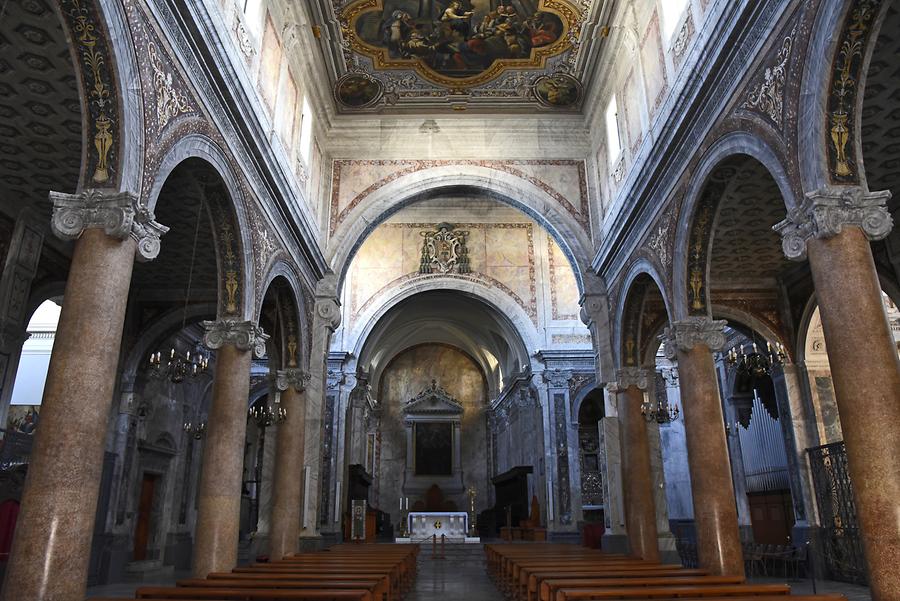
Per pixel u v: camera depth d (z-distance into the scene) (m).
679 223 10.43
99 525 13.97
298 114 13.80
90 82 6.35
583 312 15.85
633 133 13.31
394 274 24.44
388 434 34.16
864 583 12.68
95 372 6.01
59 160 10.03
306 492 14.45
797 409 15.18
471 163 16.69
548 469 22.44
